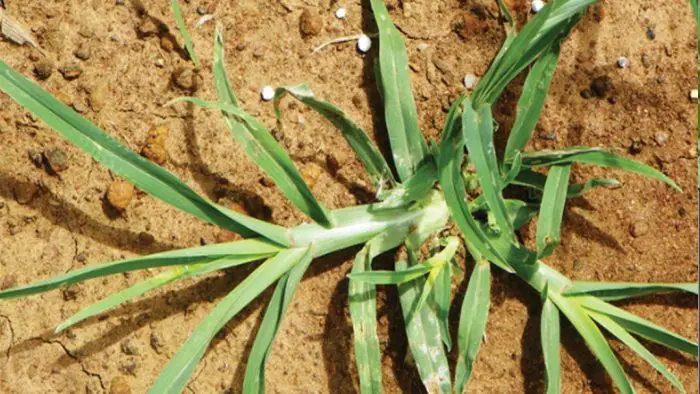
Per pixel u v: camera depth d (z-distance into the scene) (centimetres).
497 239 52
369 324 52
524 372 55
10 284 54
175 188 50
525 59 52
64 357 54
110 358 54
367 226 53
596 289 54
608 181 53
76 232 54
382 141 55
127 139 55
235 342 54
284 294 51
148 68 55
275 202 55
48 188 54
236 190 55
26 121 55
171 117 55
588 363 55
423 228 54
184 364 50
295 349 54
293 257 52
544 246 52
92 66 55
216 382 54
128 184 54
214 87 55
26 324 54
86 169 55
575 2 52
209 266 51
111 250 54
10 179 54
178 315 54
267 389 54
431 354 53
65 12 55
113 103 55
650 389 55
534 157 53
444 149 51
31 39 55
